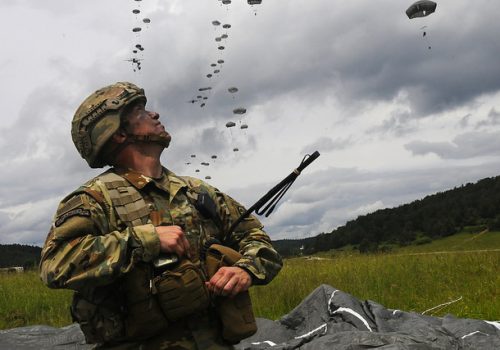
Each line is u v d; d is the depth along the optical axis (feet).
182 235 7.82
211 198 8.69
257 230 9.05
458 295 32.09
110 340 7.81
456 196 395.14
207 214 8.52
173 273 7.57
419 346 14.52
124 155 8.52
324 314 19.21
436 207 382.42
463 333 17.38
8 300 34.27
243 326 8.14
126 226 7.88
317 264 51.26
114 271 7.22
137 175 8.32
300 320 19.45
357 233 382.83
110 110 8.34
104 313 7.72
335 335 15.15
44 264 7.51
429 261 47.37
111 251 7.27
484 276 38.19
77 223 7.54
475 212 359.46
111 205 7.89
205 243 8.36
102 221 7.75
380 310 18.85
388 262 48.14
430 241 336.90
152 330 7.70
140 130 8.48
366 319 18.42
